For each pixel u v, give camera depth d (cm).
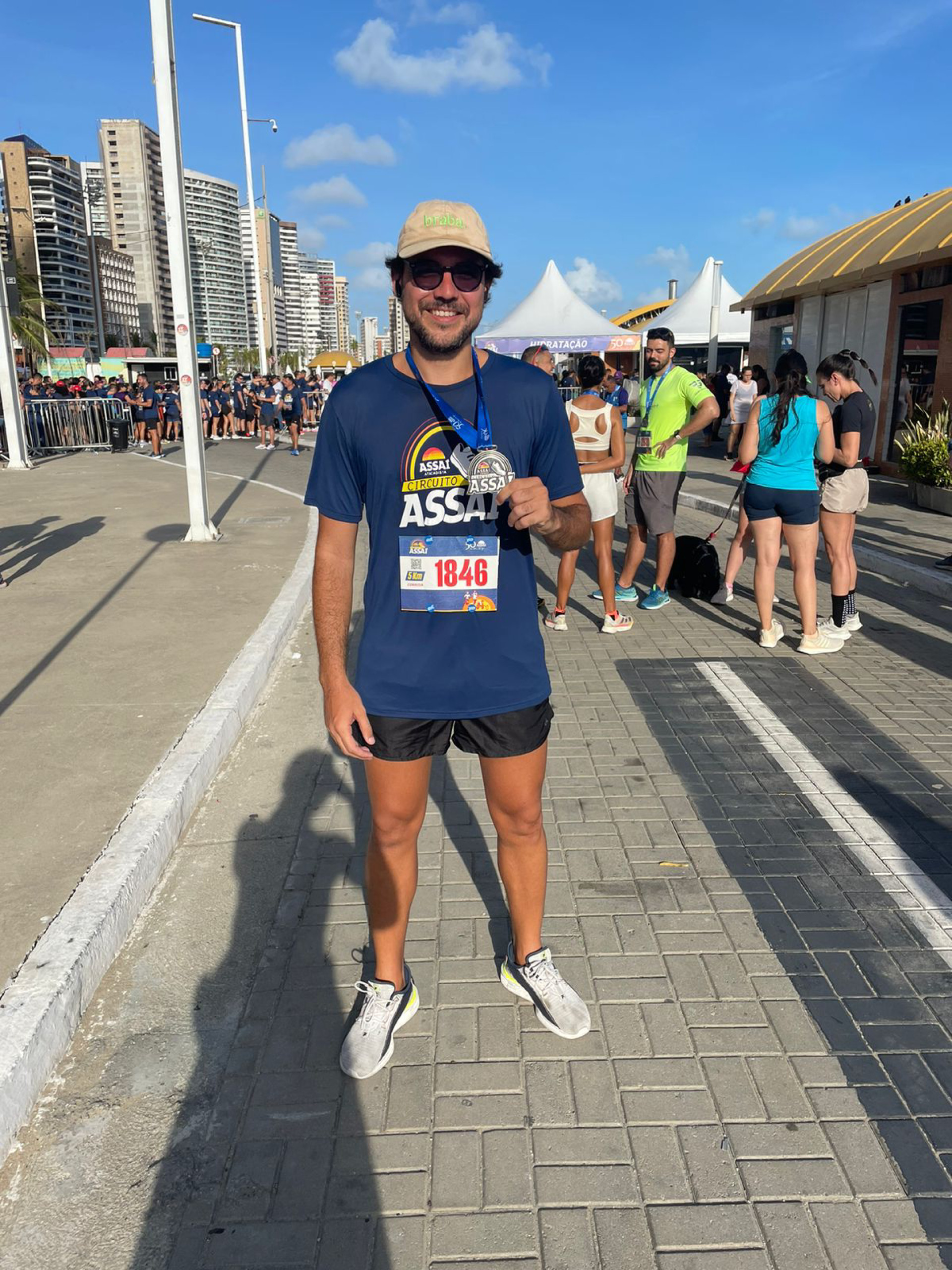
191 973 272
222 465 1825
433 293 193
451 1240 188
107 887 291
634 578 803
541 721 227
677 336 2478
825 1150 208
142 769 394
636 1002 258
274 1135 214
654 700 502
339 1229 190
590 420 601
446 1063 236
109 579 758
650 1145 210
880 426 1430
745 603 727
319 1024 251
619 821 364
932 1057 237
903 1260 182
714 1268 181
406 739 219
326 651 213
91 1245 187
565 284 1905
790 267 1716
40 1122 218
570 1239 187
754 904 306
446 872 325
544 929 293
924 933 289
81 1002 253
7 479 1554
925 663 566
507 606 217
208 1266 183
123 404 2377
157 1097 226
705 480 1482
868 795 385
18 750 415
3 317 1697
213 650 558
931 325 1306
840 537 607
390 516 211
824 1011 254
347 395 207
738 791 390
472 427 204
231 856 338
